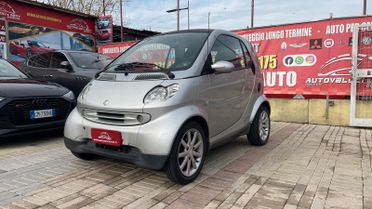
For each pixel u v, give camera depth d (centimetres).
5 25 1207
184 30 498
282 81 820
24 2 1323
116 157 382
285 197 354
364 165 464
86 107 409
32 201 341
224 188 379
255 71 555
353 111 727
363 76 712
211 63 438
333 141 611
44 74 859
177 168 372
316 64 773
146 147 359
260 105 557
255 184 391
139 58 469
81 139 411
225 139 473
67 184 387
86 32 1623
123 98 384
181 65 416
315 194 362
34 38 1387
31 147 554
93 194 360
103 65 855
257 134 558
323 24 755
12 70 693
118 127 376
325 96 771
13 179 401
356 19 722
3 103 523
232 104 482
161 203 339
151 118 365
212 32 475
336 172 434
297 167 455
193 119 398
